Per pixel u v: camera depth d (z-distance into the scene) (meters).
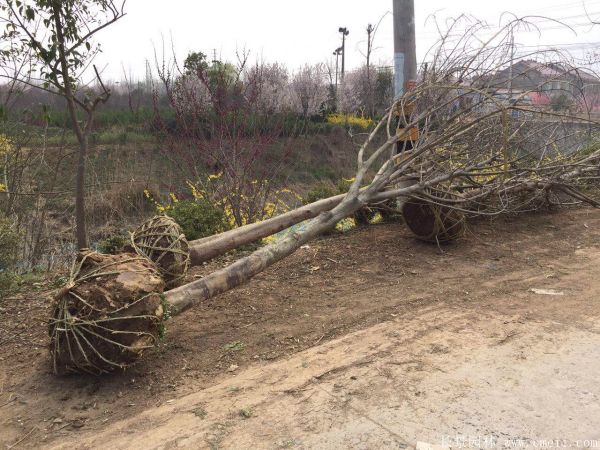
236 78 9.77
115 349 3.60
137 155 11.99
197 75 9.52
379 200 6.46
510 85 6.87
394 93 8.02
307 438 3.09
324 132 18.14
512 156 7.17
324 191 8.66
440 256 6.52
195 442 3.09
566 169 7.61
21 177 8.73
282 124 9.64
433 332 4.46
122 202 10.15
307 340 4.39
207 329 4.62
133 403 3.54
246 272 4.89
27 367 4.03
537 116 7.19
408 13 7.86
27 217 8.77
